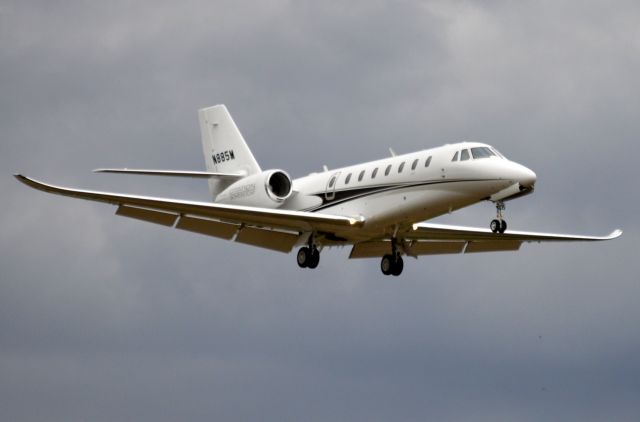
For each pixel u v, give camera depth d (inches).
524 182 3698.3
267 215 3983.8
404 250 4325.8
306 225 4067.4
